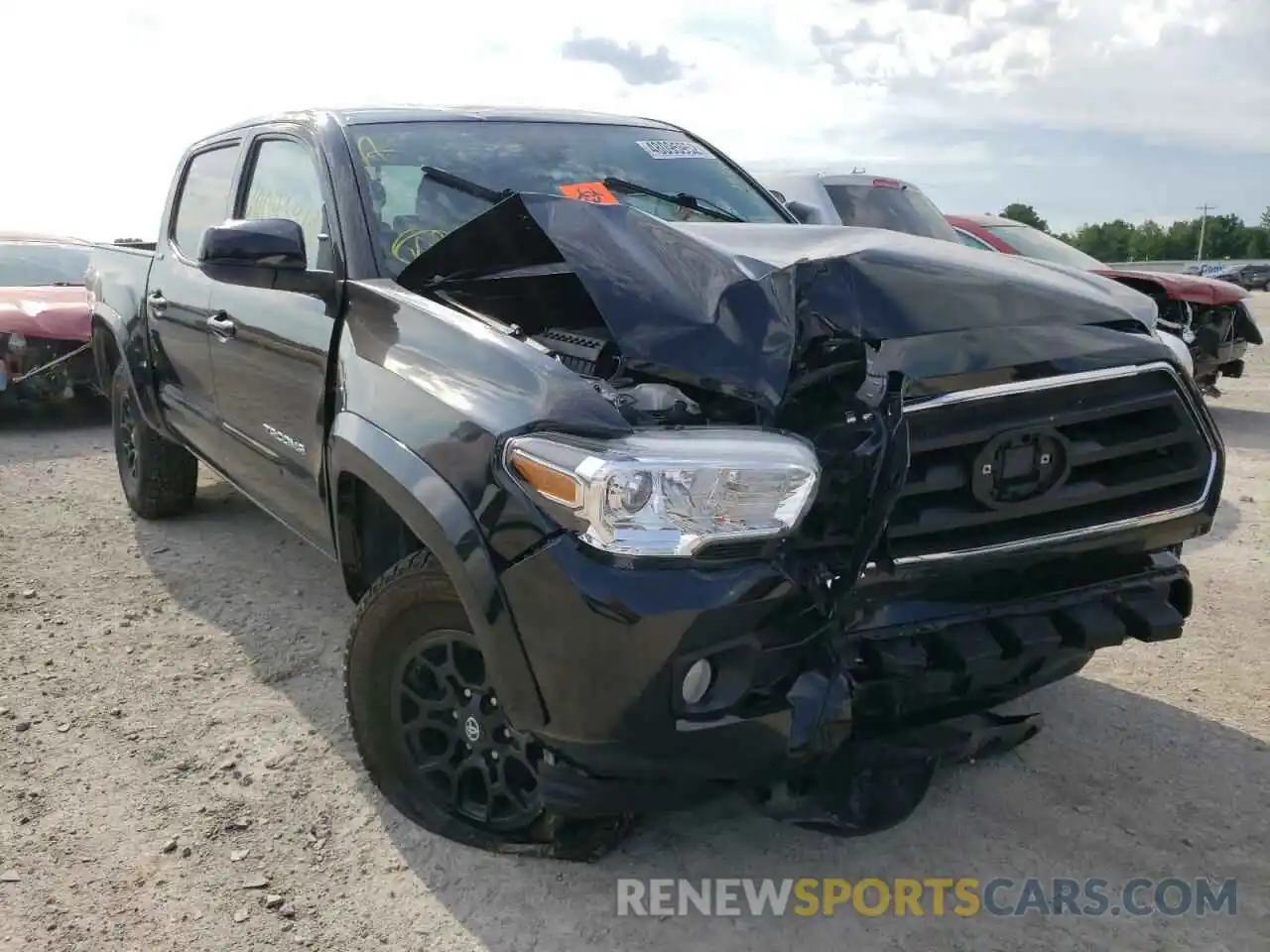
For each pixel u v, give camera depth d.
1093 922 2.55
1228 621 4.33
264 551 5.07
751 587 2.22
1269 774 3.17
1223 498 6.29
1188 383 2.71
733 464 2.19
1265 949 2.46
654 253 2.58
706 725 2.22
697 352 2.40
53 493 6.12
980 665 2.49
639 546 2.16
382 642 2.79
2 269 9.20
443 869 2.71
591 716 2.23
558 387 2.32
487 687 2.64
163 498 5.42
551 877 2.69
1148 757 3.27
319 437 3.15
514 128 3.82
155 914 2.54
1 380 7.68
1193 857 2.79
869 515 2.37
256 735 3.36
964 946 2.47
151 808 2.96
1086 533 2.62
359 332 2.96
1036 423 2.51
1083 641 2.60
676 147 4.13
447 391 2.53
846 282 2.60
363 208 3.26
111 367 5.63
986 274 2.75
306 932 2.49
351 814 2.94
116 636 4.09
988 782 3.13
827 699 2.31
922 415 2.46
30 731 3.37
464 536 2.34
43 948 2.42
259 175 3.99
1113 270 8.59
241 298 3.74
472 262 2.91
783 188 8.16
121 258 5.43
